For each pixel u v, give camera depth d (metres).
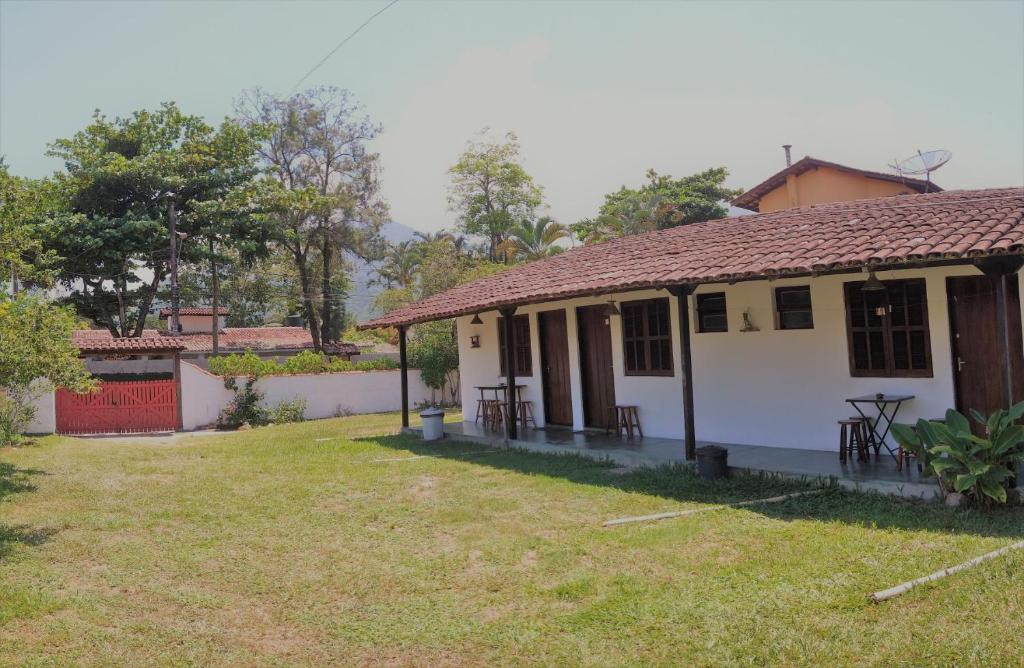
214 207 30.94
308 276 43.69
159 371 26.14
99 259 29.95
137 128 32.09
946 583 5.18
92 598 5.93
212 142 33.41
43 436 17.83
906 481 7.90
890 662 4.22
